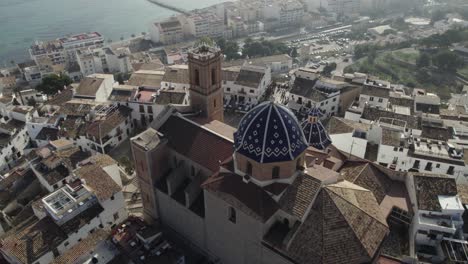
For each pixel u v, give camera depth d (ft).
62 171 268.62
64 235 209.15
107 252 197.26
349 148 266.77
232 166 184.44
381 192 199.93
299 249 158.71
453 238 181.78
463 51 584.40
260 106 169.48
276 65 545.85
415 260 169.17
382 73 551.59
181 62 586.45
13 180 285.02
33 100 423.23
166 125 222.69
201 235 208.13
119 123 331.36
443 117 343.87
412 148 273.75
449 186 190.90
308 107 370.53
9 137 332.19
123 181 276.00
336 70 567.59
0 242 217.15
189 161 208.95
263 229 165.78
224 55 590.96
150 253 193.88
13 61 642.63
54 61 621.72
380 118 317.63
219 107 249.55
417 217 183.21
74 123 333.62
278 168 168.35
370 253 155.12
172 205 215.10
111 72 575.79
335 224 159.53
